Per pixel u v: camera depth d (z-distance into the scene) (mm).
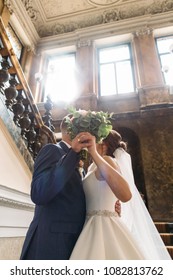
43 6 7273
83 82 6574
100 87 6738
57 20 7742
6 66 2275
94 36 7520
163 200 4320
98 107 5980
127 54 7145
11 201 1997
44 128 2812
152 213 4230
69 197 930
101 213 936
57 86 7086
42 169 913
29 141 2605
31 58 7449
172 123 5137
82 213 952
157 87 5688
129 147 5453
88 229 889
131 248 849
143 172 4750
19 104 2348
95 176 1026
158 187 4473
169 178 4504
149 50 6551
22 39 7477
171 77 6156
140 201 1441
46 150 1006
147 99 5598
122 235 885
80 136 903
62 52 7848
